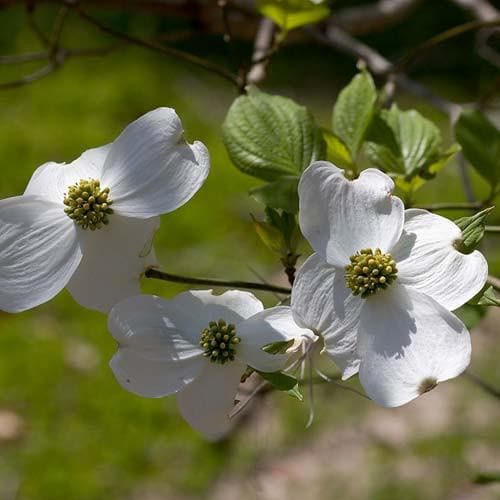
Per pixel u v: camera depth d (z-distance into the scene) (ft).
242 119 1.96
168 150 1.71
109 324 1.68
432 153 2.08
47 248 1.73
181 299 1.70
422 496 4.83
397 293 1.63
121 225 1.72
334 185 1.66
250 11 2.90
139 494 4.87
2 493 4.87
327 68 8.68
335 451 5.08
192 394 1.69
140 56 8.55
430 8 9.11
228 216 6.48
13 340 5.69
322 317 1.64
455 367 1.59
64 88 8.03
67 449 5.09
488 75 8.34
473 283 1.62
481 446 5.10
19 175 7.05
